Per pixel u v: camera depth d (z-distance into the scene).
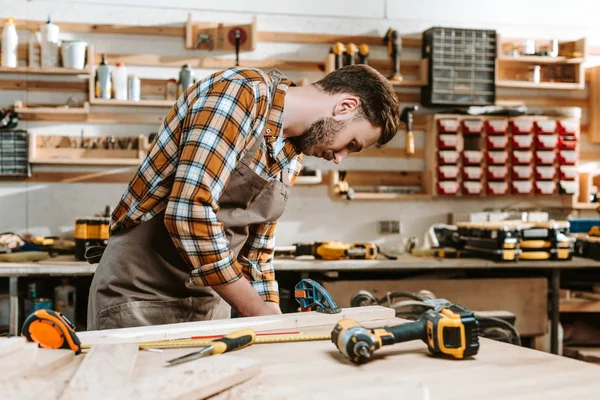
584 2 4.85
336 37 4.52
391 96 1.52
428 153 4.62
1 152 4.01
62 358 1.01
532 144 4.63
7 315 4.02
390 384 0.98
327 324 1.45
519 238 3.81
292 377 1.01
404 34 4.63
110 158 4.18
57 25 4.19
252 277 1.74
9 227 4.17
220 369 0.98
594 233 4.17
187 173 1.35
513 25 4.77
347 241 4.58
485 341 1.29
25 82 4.16
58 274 3.42
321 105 1.50
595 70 4.80
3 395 0.84
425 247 4.43
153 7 4.30
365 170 4.60
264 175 1.59
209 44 4.30
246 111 1.41
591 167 4.88
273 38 4.45
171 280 1.61
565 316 4.46
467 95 4.50
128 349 1.07
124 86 4.11
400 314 2.93
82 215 4.26
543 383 0.99
